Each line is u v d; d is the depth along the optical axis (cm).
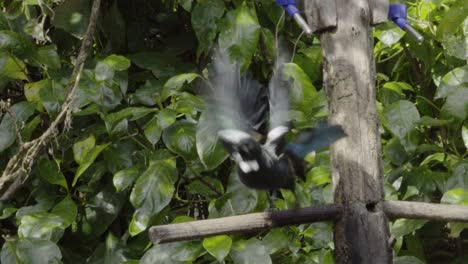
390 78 520
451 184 429
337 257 348
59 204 430
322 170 411
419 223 412
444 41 463
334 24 358
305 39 505
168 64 478
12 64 450
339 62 356
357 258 342
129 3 509
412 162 480
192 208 471
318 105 412
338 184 350
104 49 504
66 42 501
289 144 309
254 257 388
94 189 465
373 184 347
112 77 431
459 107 433
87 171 465
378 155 354
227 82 327
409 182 448
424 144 467
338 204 348
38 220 404
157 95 437
